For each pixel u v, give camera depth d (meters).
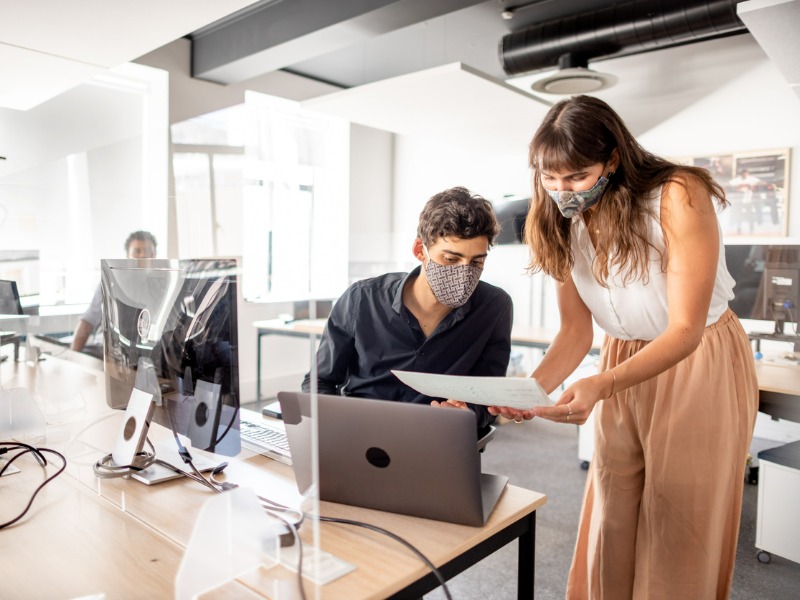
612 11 3.67
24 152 3.54
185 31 2.19
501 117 4.28
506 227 3.59
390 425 0.95
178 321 1.12
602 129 1.13
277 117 5.16
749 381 1.27
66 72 2.59
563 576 2.10
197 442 1.11
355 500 1.01
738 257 2.66
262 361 1.03
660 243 1.18
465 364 1.47
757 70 4.16
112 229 1.37
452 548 0.87
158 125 4.18
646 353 1.11
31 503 1.00
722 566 1.31
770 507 2.16
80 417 1.29
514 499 1.05
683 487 1.23
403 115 4.25
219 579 0.75
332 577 0.78
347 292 1.55
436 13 3.22
